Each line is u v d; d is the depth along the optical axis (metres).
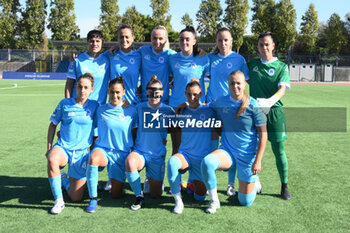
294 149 5.55
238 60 3.77
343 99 14.16
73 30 43.38
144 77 3.97
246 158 3.06
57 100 12.66
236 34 43.38
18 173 4.18
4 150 5.30
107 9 43.88
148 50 3.92
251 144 3.08
